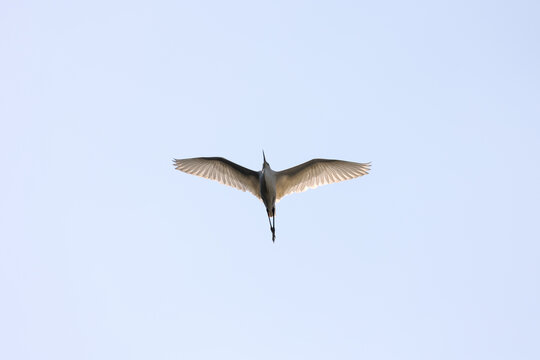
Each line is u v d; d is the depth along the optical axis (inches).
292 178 703.1
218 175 705.6
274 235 659.4
